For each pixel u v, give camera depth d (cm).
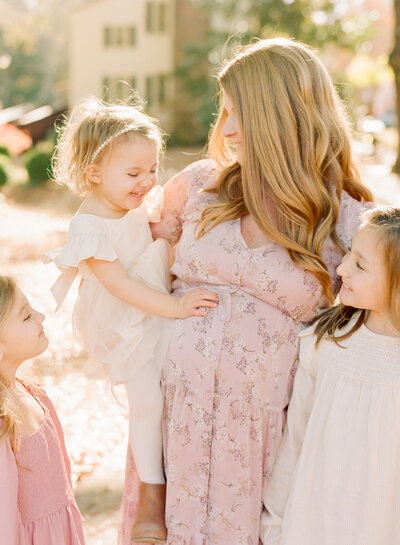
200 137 2480
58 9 5109
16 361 213
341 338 205
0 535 189
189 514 221
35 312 217
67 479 225
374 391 198
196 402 216
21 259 987
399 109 1491
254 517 219
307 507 209
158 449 230
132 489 244
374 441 197
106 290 234
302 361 215
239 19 2358
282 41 220
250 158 212
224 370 213
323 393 207
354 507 199
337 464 202
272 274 211
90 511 369
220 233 219
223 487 217
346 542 201
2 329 206
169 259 246
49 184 1673
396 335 199
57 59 5075
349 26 2417
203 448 217
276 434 217
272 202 219
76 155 230
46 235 1172
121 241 233
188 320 221
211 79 2438
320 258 211
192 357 217
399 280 191
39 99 4916
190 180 244
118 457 444
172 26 2572
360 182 233
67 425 488
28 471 209
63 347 639
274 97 210
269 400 215
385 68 3231
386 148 2220
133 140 223
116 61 2639
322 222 214
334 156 218
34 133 2583
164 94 2580
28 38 5100
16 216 1358
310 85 212
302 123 211
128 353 226
